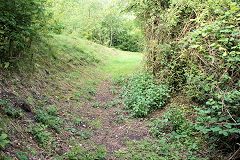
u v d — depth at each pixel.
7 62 4.58
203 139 3.63
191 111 4.68
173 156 3.27
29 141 3.01
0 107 3.25
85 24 23.84
